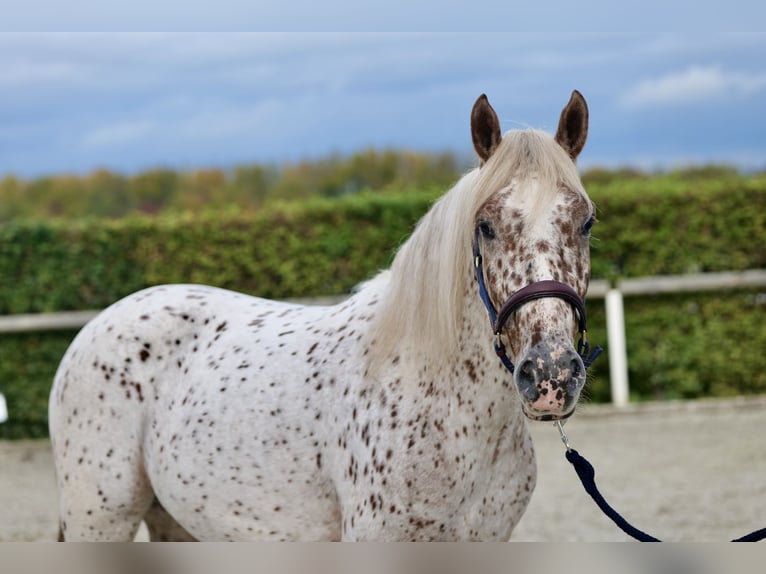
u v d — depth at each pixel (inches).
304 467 95.3
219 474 99.4
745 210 306.7
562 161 84.1
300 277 304.3
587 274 83.0
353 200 305.3
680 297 306.2
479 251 85.7
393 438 88.3
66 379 112.2
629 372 313.7
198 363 106.6
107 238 296.5
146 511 113.0
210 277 300.7
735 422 278.8
